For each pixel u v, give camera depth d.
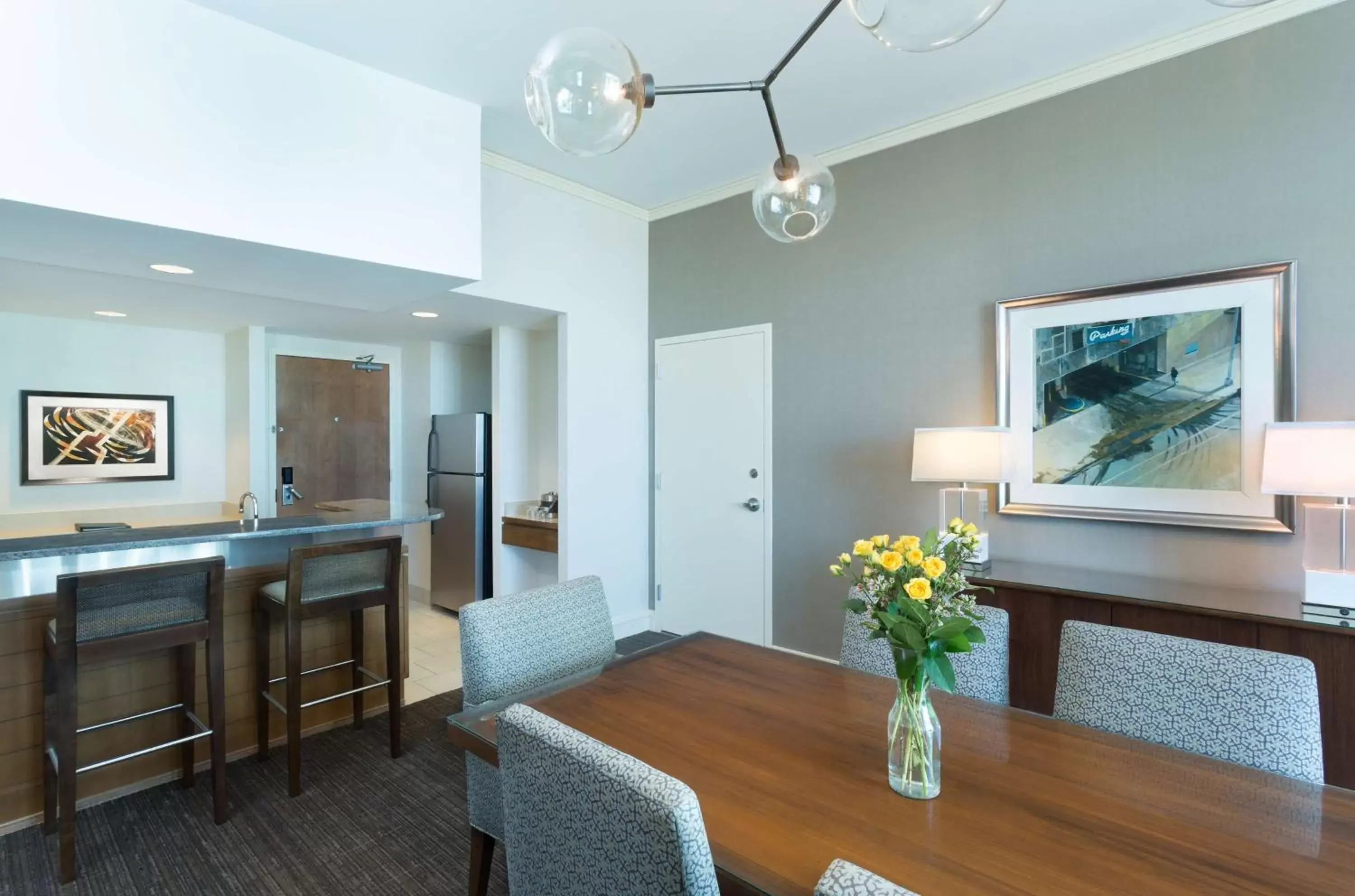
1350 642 1.90
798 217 1.89
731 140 3.37
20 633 2.23
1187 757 1.28
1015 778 1.21
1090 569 2.76
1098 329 2.73
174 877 1.99
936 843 1.01
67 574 2.19
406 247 2.68
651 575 4.52
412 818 2.30
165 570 2.13
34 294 3.34
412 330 4.68
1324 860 0.95
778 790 1.17
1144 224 2.64
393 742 2.73
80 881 1.96
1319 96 2.30
